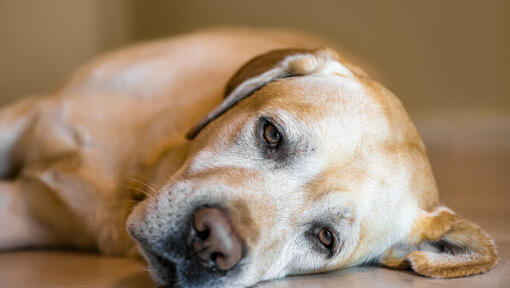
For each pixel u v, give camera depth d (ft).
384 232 2.69
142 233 2.44
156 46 3.43
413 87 7.04
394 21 6.97
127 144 2.99
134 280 2.57
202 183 2.46
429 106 7.06
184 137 2.84
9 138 3.22
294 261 2.60
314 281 2.59
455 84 6.98
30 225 2.98
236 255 2.39
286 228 2.54
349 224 2.60
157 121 2.98
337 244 2.61
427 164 2.81
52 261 2.80
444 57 6.95
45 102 3.24
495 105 6.93
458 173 5.36
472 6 6.82
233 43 3.42
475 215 3.67
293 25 7.02
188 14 7.07
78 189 2.92
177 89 3.18
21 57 4.56
